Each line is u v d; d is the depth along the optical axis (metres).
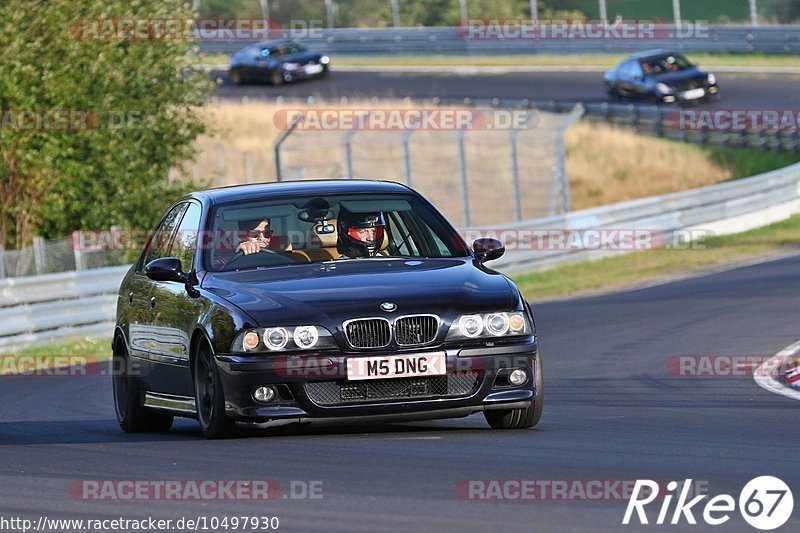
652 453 22.31
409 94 155.50
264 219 27.34
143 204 79.44
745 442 23.75
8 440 29.42
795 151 124.81
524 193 121.75
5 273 64.31
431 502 17.98
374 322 23.94
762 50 160.25
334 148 130.12
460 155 90.88
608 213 82.88
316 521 17.06
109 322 63.44
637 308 57.88
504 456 22.00
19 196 76.50
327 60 170.38
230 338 24.11
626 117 136.50
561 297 68.62
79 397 41.12
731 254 80.19
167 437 28.42
